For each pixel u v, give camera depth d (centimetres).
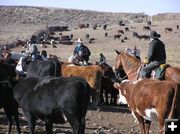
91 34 9419
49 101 1173
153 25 10625
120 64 1655
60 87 1159
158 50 1398
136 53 2614
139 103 1161
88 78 1980
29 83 1228
